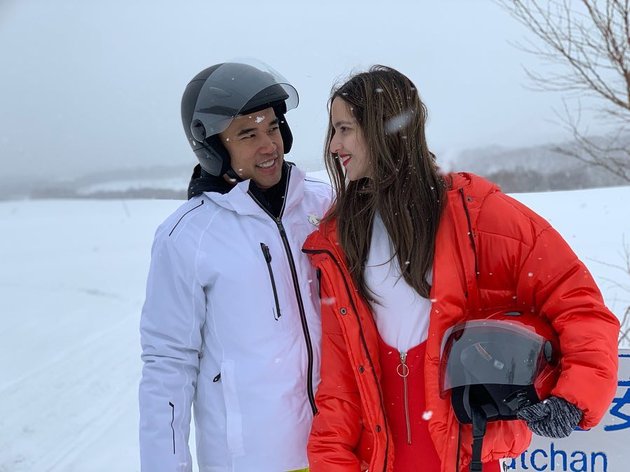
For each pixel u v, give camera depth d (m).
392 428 2.04
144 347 2.18
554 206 7.98
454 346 1.88
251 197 2.18
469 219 1.93
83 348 7.33
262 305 2.12
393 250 2.00
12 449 4.76
